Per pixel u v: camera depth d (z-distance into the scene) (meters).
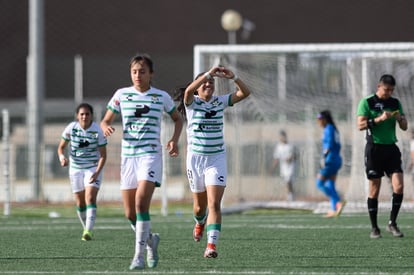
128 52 154.25
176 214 65.38
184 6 156.50
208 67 68.44
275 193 86.38
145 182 30.50
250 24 153.88
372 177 43.59
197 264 32.34
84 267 31.64
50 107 139.50
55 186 90.31
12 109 142.50
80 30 154.00
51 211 70.56
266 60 73.75
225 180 34.12
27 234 47.28
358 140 69.62
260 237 44.25
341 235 45.19
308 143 86.81
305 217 60.41
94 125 44.78
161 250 37.81
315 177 86.50
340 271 30.17
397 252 36.75
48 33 153.62
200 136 34.12
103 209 72.69
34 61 84.12
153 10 156.12
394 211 44.31
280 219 58.31
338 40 153.88
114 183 85.69
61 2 154.25
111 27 154.75
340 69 78.31
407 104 78.00
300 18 154.62
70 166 45.62
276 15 154.50
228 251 37.31
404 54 65.38
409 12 153.88
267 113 80.12
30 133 82.06
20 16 153.88
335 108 79.38
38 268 31.47
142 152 30.94
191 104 34.19
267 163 87.31
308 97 78.81
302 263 32.75
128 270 30.36
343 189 80.44
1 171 90.88
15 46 153.12
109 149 86.75
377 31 153.12
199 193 35.19
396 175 43.75
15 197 85.00
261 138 86.75
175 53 155.00
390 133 43.47
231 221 56.53
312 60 76.81
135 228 32.28
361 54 66.25
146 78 31.39
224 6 156.38
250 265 32.03
